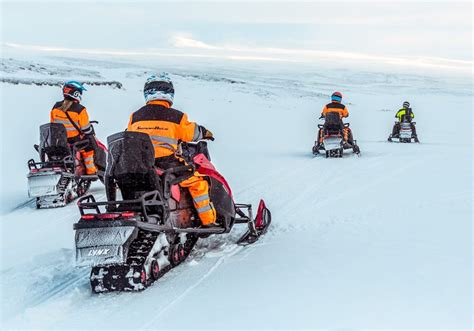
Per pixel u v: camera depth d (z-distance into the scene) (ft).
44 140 32.14
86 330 13.37
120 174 17.02
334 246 18.86
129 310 14.42
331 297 13.88
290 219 24.36
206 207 19.43
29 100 77.87
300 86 305.53
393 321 12.25
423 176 34.99
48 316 14.38
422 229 20.62
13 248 22.65
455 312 12.55
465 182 31.96
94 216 15.67
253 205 28.14
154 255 16.76
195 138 18.58
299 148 60.59
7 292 16.52
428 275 15.07
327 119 49.73
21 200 33.96
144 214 16.21
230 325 12.71
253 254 18.74
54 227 26.37
